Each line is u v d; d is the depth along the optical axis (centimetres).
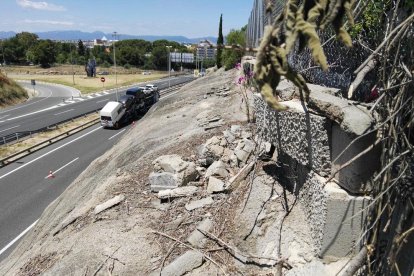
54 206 1175
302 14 175
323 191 375
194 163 782
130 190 729
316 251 390
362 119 320
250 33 2348
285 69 173
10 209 1576
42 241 768
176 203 620
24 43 12125
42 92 6406
